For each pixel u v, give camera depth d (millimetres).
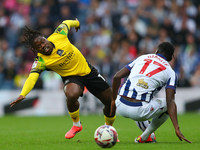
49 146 15875
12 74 51531
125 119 39219
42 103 46656
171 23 55875
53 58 18125
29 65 52094
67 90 18094
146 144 16359
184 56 52156
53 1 57969
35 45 17641
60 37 18688
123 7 59281
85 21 57469
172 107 15531
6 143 17938
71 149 14516
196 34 55969
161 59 16594
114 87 16578
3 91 46625
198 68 50906
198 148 14180
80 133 24062
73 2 58500
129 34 54625
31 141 19062
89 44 54469
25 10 59594
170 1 58750
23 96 16500
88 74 19109
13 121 36750
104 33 55406
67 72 18719
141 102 15797
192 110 46625
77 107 18328
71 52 18625
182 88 46875
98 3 58781
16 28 58062
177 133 15312
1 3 60625
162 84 16203
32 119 39531
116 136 14211
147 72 16109
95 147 15250
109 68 49594
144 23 56594
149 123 18328
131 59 52094
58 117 42469
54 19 56844
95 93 19688
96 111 45719
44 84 49500
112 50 53219
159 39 54125
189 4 58281
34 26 55344
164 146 15117
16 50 53656
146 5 58125
